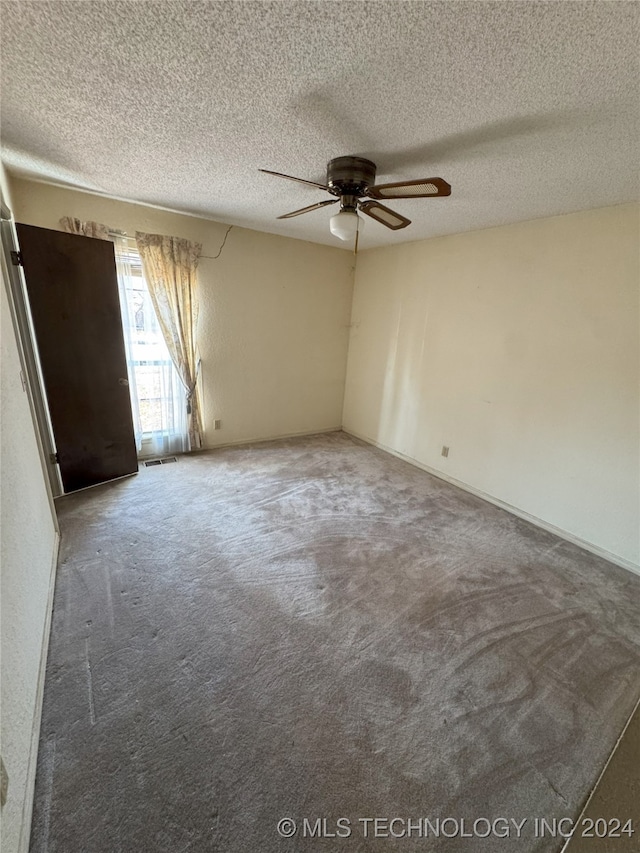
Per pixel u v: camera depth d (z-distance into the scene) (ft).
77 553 7.59
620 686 5.40
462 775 4.26
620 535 8.24
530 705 5.07
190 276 11.45
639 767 4.41
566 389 8.93
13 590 4.18
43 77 4.49
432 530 9.20
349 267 14.84
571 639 6.18
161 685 5.05
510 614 6.65
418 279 12.41
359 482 11.60
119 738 4.39
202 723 4.61
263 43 3.79
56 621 5.95
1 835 2.95
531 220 9.21
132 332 11.07
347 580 7.27
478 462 11.09
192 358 12.14
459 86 4.28
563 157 5.89
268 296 13.29
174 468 11.79
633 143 5.33
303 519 9.34
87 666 5.24
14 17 3.52
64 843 3.52
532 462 9.74
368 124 5.26
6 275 7.03
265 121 5.37
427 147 5.82
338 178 6.36
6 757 3.32
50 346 8.98
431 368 12.26
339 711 4.86
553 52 3.65
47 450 9.39
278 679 5.23
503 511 10.32
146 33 3.72
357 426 15.79
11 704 3.64
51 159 7.17
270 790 4.02
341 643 5.86
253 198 9.05
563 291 8.79
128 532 8.38
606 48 3.54
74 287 9.11
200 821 3.74
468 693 5.19
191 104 5.02
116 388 10.34
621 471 8.15
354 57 3.91
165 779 4.05
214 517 9.17
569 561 8.26
